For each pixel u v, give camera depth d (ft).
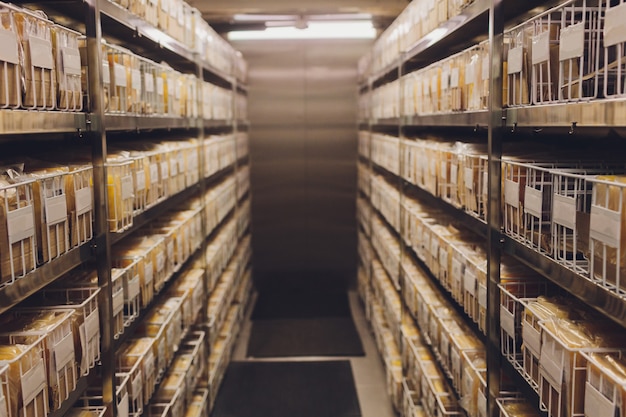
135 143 10.12
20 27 4.98
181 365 11.01
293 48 22.53
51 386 5.38
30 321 5.58
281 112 22.84
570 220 5.02
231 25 19.84
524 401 6.93
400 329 13.16
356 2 16.26
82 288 6.73
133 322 8.09
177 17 10.59
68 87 5.96
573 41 4.83
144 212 8.53
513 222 6.41
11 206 4.81
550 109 5.22
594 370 4.34
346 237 23.43
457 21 7.89
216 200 14.96
